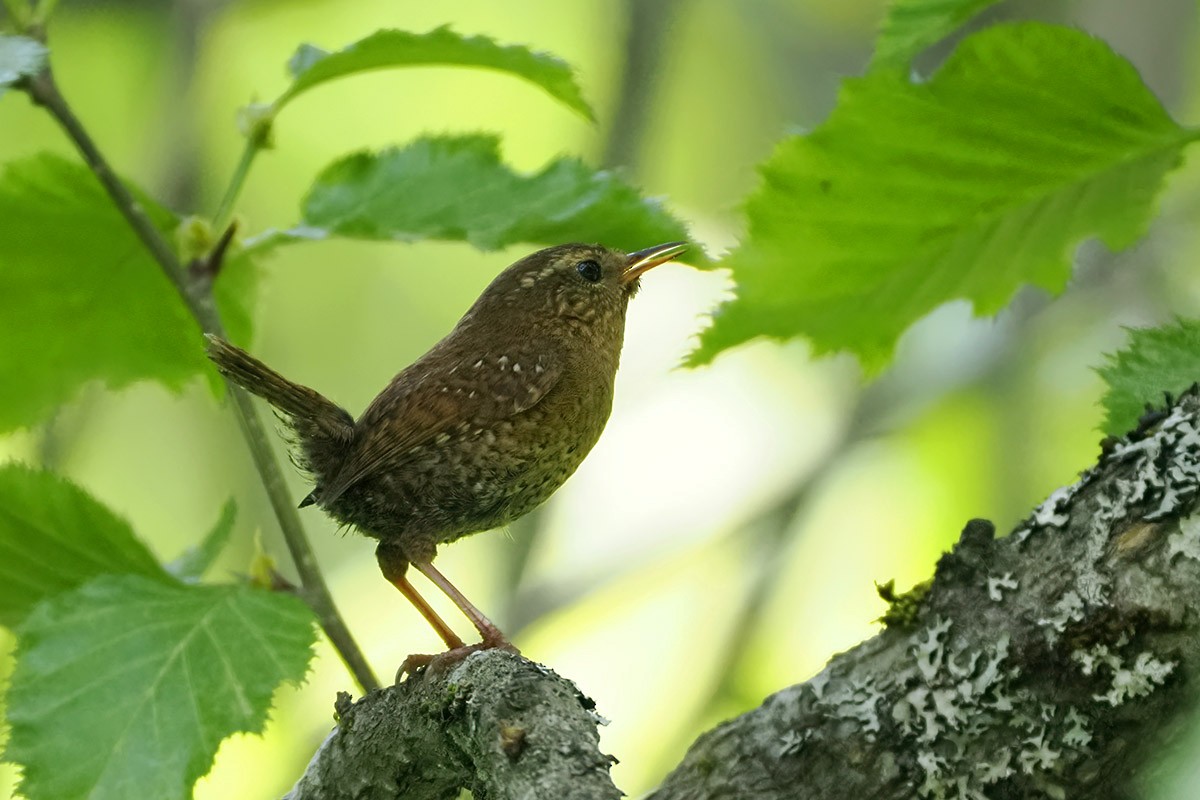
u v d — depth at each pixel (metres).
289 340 14.02
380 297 14.20
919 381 11.76
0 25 6.67
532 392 7.24
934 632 4.64
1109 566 4.36
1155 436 4.45
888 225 5.38
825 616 11.59
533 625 11.55
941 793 4.56
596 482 12.88
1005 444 11.22
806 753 4.78
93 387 11.43
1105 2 12.45
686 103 13.55
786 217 5.40
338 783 5.44
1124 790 4.36
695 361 5.66
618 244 6.32
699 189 13.59
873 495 11.73
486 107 13.39
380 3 13.20
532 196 6.18
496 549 12.62
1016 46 4.93
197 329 7.07
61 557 5.77
